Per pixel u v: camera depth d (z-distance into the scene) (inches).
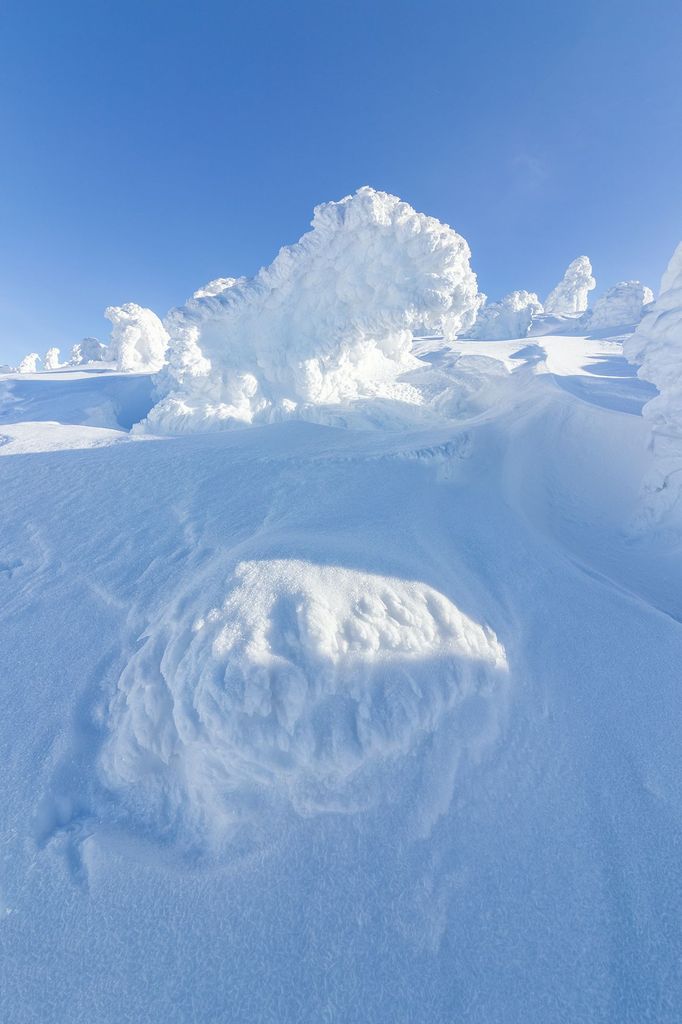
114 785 124.2
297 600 144.8
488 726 136.8
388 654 139.6
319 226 485.1
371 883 101.0
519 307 1619.1
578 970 90.2
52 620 182.4
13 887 101.0
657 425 344.8
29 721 140.5
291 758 115.1
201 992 86.9
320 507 241.8
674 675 170.1
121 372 1042.7
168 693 133.5
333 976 88.7
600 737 140.6
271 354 574.6
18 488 291.3
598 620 197.5
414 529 228.2
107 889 100.7
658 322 328.2
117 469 312.8
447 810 115.4
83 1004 85.7
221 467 306.5
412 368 896.9
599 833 113.7
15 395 824.3
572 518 350.3
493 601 191.8
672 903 100.5
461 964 90.3
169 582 194.1
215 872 103.3
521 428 475.8
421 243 449.7
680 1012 85.1
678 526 312.7
